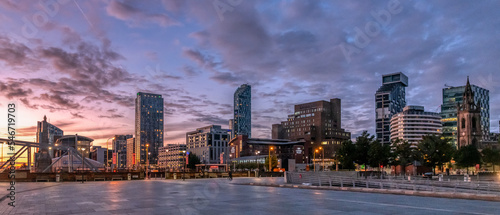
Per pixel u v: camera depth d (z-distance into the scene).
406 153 102.00
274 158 137.38
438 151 97.62
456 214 17.78
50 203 23.38
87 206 21.61
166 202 23.84
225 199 26.00
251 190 36.28
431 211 18.95
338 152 89.94
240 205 22.05
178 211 19.30
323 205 21.97
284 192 33.44
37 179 60.09
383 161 84.19
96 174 65.62
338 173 70.50
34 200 25.45
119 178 68.44
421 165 93.56
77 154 97.81
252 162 190.88
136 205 22.14
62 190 36.47
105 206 21.59
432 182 47.81
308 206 21.45
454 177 86.81
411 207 20.81
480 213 18.11
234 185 46.47
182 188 39.59
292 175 52.09
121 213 18.52
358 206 21.39
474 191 41.28
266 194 30.84
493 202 23.75
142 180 66.00
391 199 25.94
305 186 40.41
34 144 86.00
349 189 36.12
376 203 23.03
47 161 99.50
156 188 39.56
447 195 27.50
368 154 83.44
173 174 73.50
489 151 133.38
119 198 26.91
